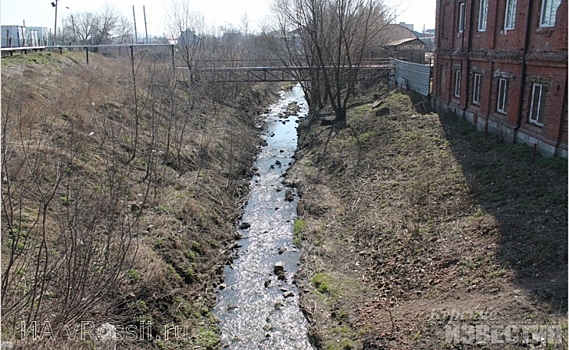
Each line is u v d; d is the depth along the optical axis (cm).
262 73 3012
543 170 1011
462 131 1510
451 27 1848
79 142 1124
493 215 884
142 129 1616
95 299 603
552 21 1077
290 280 959
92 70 2169
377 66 2980
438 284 766
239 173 1691
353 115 2298
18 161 868
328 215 1246
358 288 865
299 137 2334
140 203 1073
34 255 671
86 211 729
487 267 743
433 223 966
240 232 1216
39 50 2312
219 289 932
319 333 761
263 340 770
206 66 3059
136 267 787
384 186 1275
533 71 1161
